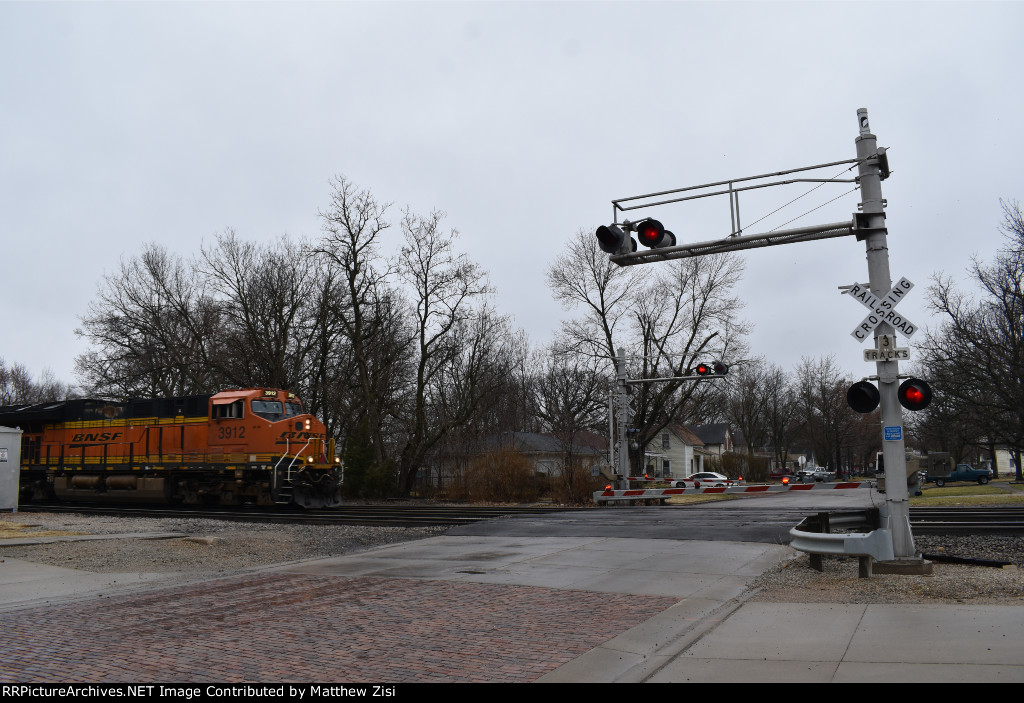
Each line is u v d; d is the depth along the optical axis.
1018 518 18.36
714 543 15.02
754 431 96.12
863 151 11.62
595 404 63.97
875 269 11.38
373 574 12.11
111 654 7.14
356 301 42.50
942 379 46.00
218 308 45.25
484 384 53.41
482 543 16.05
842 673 6.08
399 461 44.47
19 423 35.88
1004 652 6.41
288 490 27.67
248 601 9.84
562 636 7.77
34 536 16.42
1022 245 43.03
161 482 30.28
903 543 10.79
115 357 47.59
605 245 13.36
